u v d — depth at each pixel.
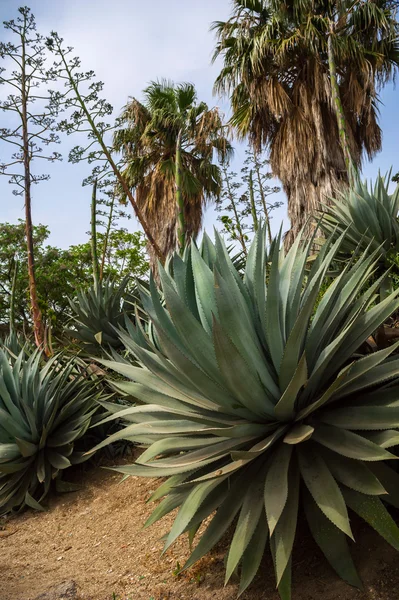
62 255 23.52
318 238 6.02
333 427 2.64
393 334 3.65
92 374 6.96
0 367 5.74
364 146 15.15
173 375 2.98
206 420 2.92
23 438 5.65
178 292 3.16
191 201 19.72
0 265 22.61
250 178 15.49
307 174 14.22
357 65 14.16
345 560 2.45
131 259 22.62
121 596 3.03
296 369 2.43
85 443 6.12
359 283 2.99
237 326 2.63
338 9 13.44
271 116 15.51
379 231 5.29
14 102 8.84
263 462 2.82
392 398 2.71
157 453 3.04
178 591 2.91
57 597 3.13
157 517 2.97
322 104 14.52
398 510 2.79
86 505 5.11
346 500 2.50
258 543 2.51
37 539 4.58
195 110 17.88
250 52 14.62
